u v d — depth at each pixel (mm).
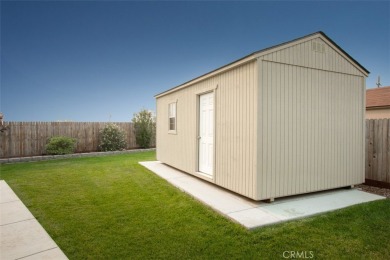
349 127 5680
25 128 10664
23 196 5148
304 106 4992
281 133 4691
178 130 7824
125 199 4957
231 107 5184
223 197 4977
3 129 10039
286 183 4758
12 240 3232
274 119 4602
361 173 5871
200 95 6684
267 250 2967
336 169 5465
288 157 4781
